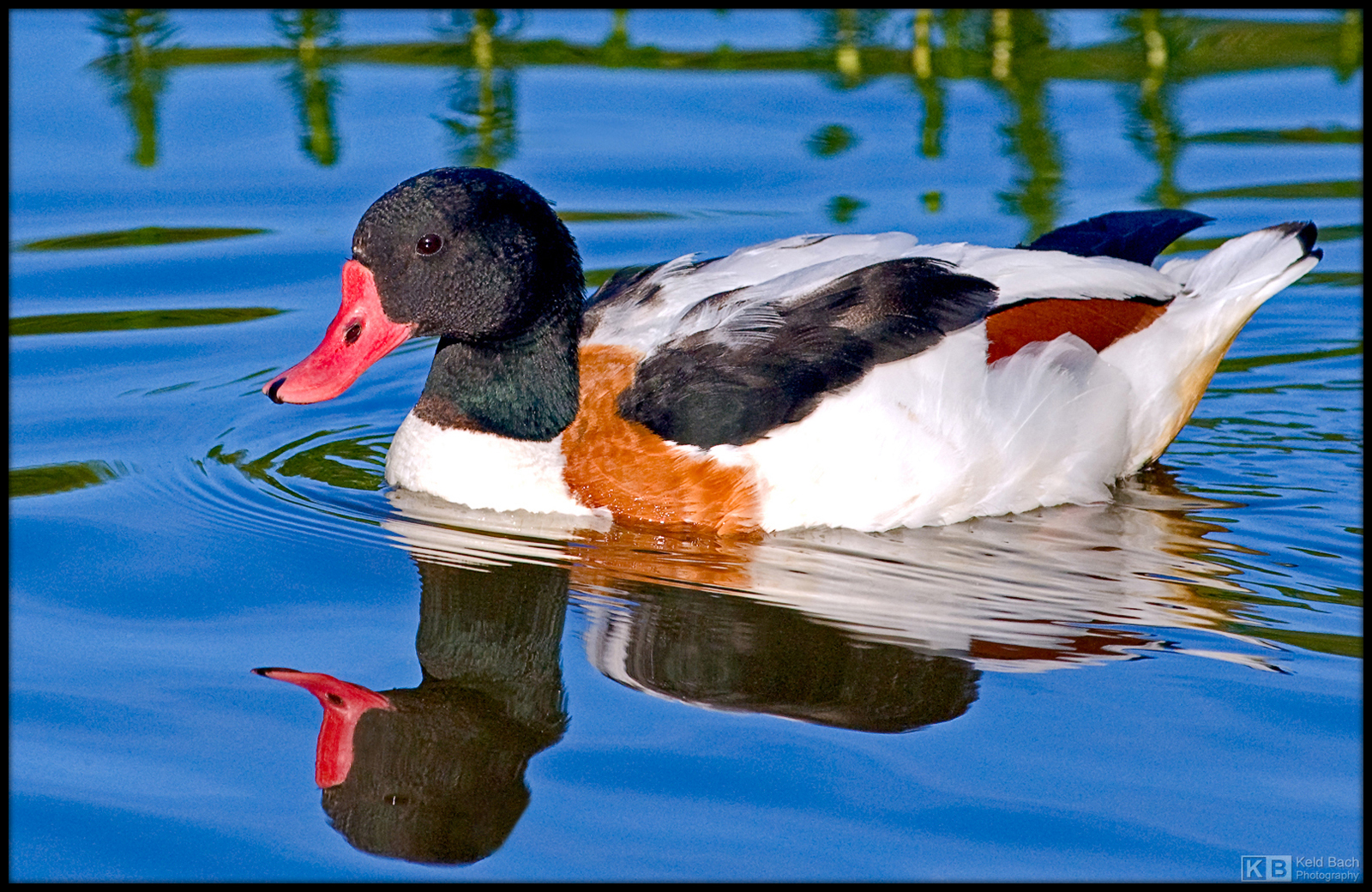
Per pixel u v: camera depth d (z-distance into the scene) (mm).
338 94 17469
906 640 8820
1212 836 7121
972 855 7016
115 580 9453
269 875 6980
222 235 14992
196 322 13688
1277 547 10023
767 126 17031
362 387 13133
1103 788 7418
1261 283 10867
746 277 10648
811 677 8430
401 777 7586
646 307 10781
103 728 7930
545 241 10336
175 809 7367
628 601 9297
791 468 10016
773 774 7559
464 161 16000
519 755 7742
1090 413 10406
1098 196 15461
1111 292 10586
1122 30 19328
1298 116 17328
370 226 10242
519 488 10531
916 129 17000
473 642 8805
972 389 10039
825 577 9633
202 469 11188
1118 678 8367
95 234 14961
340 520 10406
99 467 11148
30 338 13242
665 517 10258
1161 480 11117
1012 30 19297
